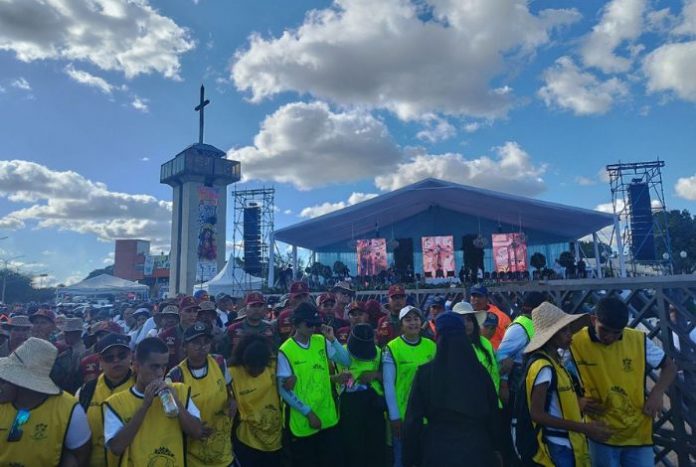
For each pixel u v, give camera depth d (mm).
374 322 7414
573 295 5324
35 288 79500
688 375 4031
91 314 13867
